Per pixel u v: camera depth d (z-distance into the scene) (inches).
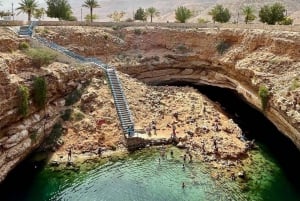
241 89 2399.1
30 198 1422.2
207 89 2856.8
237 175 1614.2
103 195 1446.9
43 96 1750.7
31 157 1720.0
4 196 1425.9
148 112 2176.4
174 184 1533.0
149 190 1483.8
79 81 2154.3
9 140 1547.7
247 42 2472.9
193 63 2878.9
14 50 1846.7
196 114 2214.6
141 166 1691.7
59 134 1862.7
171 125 2078.0
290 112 1749.5
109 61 2768.2
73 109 1995.6
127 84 2372.0
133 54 2908.5
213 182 1552.7
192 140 1916.8
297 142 1743.4
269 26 2404.0
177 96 2456.9
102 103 2064.5
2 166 1503.4
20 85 1603.1
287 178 1616.6
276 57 2176.4
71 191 1476.4
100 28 2987.2
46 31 2615.7
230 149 1823.3
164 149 1856.5
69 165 1679.4
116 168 1670.8
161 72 2876.5
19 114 1603.1
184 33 2960.1
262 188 1523.1
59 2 3366.1
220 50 2706.7
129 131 1909.4
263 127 2202.3
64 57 2187.5
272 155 1838.1
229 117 2325.3
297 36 2090.3
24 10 3036.4
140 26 3154.5
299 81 1861.5
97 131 1904.5
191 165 1697.8
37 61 1866.4
